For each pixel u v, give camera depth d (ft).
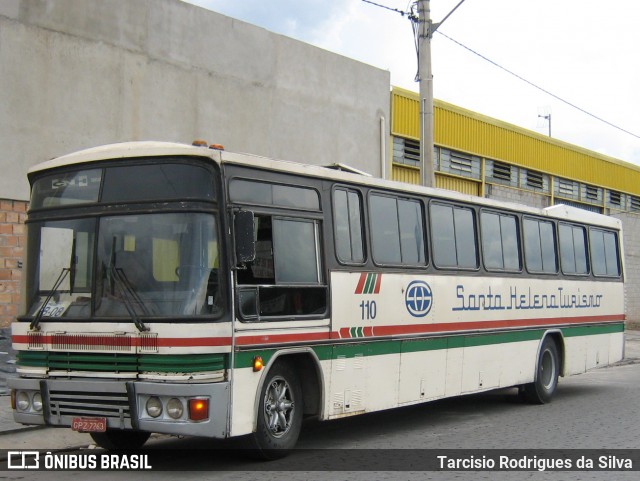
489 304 40.52
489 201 41.42
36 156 47.98
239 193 26.71
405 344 34.19
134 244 25.85
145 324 24.82
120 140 52.16
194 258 25.18
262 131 61.31
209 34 57.57
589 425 37.40
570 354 48.06
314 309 29.32
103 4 51.29
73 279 26.58
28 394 26.68
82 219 26.78
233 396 25.41
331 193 30.91
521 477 26.27
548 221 47.03
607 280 52.90
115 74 51.90
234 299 25.63
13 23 46.98
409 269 34.81
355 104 69.67
